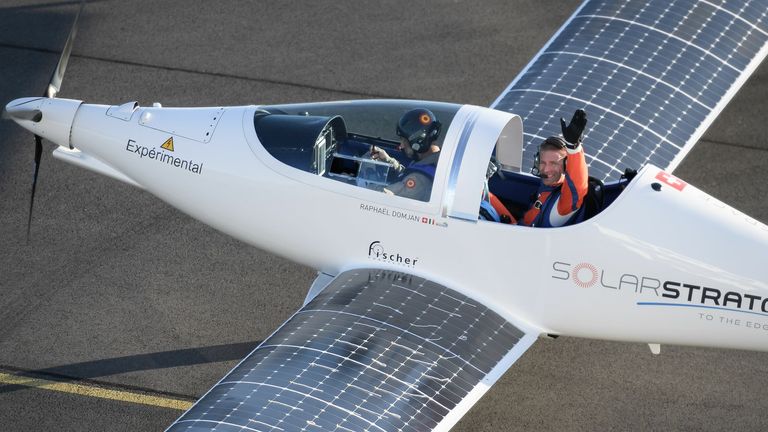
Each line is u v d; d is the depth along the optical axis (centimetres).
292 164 2355
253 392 1920
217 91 3616
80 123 2561
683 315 2180
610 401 2483
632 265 2158
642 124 2684
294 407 1880
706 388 2528
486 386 2017
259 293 2816
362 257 2352
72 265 2888
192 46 3859
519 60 3800
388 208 2267
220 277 2870
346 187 2302
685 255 2142
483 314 2208
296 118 2397
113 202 3147
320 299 2225
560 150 2170
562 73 2866
